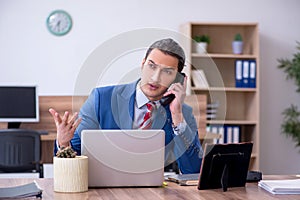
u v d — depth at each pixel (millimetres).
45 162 5938
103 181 2410
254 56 6359
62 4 6305
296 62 6562
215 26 6629
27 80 6254
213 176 2402
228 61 6656
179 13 6547
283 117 6816
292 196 2264
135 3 6449
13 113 5914
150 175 2453
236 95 6734
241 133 6699
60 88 6312
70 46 6324
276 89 6789
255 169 6383
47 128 6062
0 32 6195
